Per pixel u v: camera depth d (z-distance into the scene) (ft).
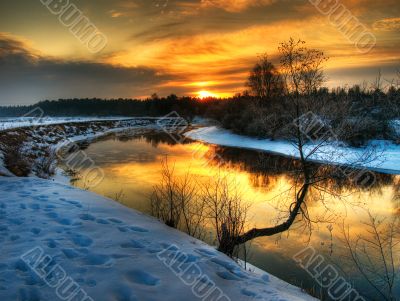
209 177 63.41
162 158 93.71
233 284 15.85
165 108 356.38
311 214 42.73
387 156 77.10
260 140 133.59
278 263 29.71
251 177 62.54
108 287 13.75
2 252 16.47
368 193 57.62
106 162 84.89
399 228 38.45
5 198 27.40
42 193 29.73
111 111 420.36
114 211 25.32
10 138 73.67
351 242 34.55
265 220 39.65
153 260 16.80
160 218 28.68
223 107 198.08
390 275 27.66
